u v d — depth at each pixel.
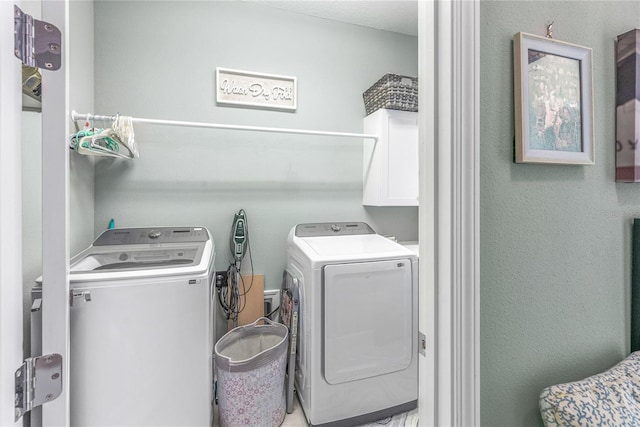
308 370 1.71
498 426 0.73
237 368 1.56
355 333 1.70
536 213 0.77
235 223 2.21
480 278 0.70
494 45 0.71
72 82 1.56
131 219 2.06
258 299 2.32
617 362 0.89
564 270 0.81
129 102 2.04
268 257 2.37
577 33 0.82
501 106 0.72
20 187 0.57
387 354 1.77
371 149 2.44
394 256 1.79
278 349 1.68
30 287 1.04
